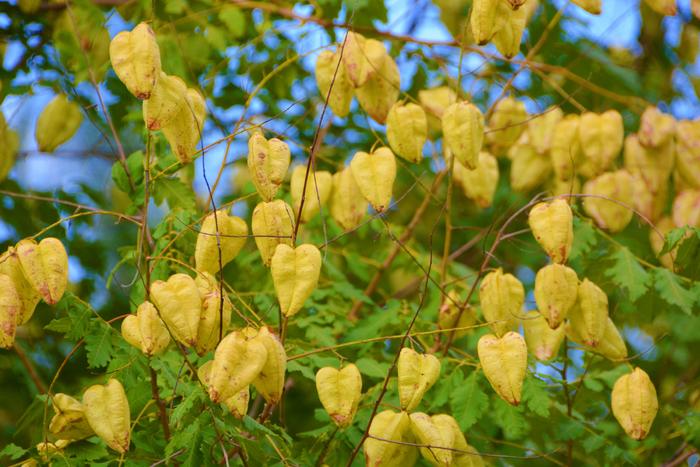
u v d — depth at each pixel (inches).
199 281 148.9
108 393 143.9
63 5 231.1
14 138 223.8
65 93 219.3
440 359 183.8
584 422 191.6
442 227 253.8
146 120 149.2
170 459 152.0
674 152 210.7
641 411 158.6
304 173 181.5
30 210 234.2
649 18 260.8
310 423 216.2
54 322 155.3
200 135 146.5
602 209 201.9
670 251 191.9
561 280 161.8
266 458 149.9
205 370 144.9
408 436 149.8
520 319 175.3
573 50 253.9
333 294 204.4
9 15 232.8
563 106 256.4
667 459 206.4
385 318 197.2
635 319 224.8
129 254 179.2
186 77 233.1
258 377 138.6
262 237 150.6
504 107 219.5
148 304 142.7
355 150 246.7
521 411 175.2
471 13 169.6
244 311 191.3
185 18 230.1
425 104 217.9
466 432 185.0
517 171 212.7
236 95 237.9
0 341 143.1
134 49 147.9
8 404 217.3
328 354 191.6
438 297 215.3
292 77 240.1
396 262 229.0
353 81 180.2
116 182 188.9
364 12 235.0
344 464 170.1
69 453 155.4
